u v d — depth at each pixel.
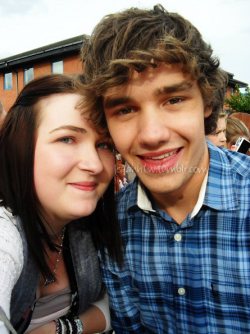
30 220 0.38
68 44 4.57
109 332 0.54
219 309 0.37
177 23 0.35
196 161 0.36
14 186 0.38
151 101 0.33
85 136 0.38
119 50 0.34
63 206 0.38
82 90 0.37
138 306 0.44
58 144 0.37
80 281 0.45
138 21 0.34
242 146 1.06
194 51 0.34
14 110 0.39
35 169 0.38
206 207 0.37
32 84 0.39
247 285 0.36
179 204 0.39
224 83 0.41
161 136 0.33
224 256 0.37
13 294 0.36
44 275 0.39
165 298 0.41
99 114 0.37
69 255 0.45
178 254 0.39
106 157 0.41
